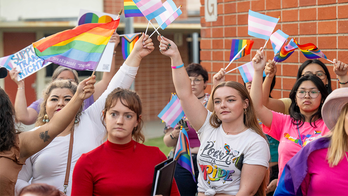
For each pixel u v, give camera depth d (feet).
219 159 8.38
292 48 10.89
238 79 15.52
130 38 11.31
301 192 7.33
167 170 7.30
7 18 31.40
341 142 6.91
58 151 8.93
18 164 7.34
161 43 9.05
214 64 16.58
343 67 10.35
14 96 34.76
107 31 8.13
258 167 8.04
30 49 9.87
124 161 7.59
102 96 10.09
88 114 9.77
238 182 8.22
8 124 7.11
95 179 7.47
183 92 9.12
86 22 9.81
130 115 7.63
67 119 7.63
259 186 8.63
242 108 8.57
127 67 10.19
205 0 16.76
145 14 9.12
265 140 8.54
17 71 9.92
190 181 12.27
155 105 40.55
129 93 7.75
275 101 11.99
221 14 16.08
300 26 13.21
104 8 33.71
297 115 9.95
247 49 11.16
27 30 34.40
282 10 13.75
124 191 7.39
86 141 9.23
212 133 8.89
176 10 9.07
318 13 12.61
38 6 31.96
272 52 14.15
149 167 7.72
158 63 40.63
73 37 8.02
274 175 11.78
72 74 13.23
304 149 7.38
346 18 11.85
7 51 34.22
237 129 8.59
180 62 9.13
